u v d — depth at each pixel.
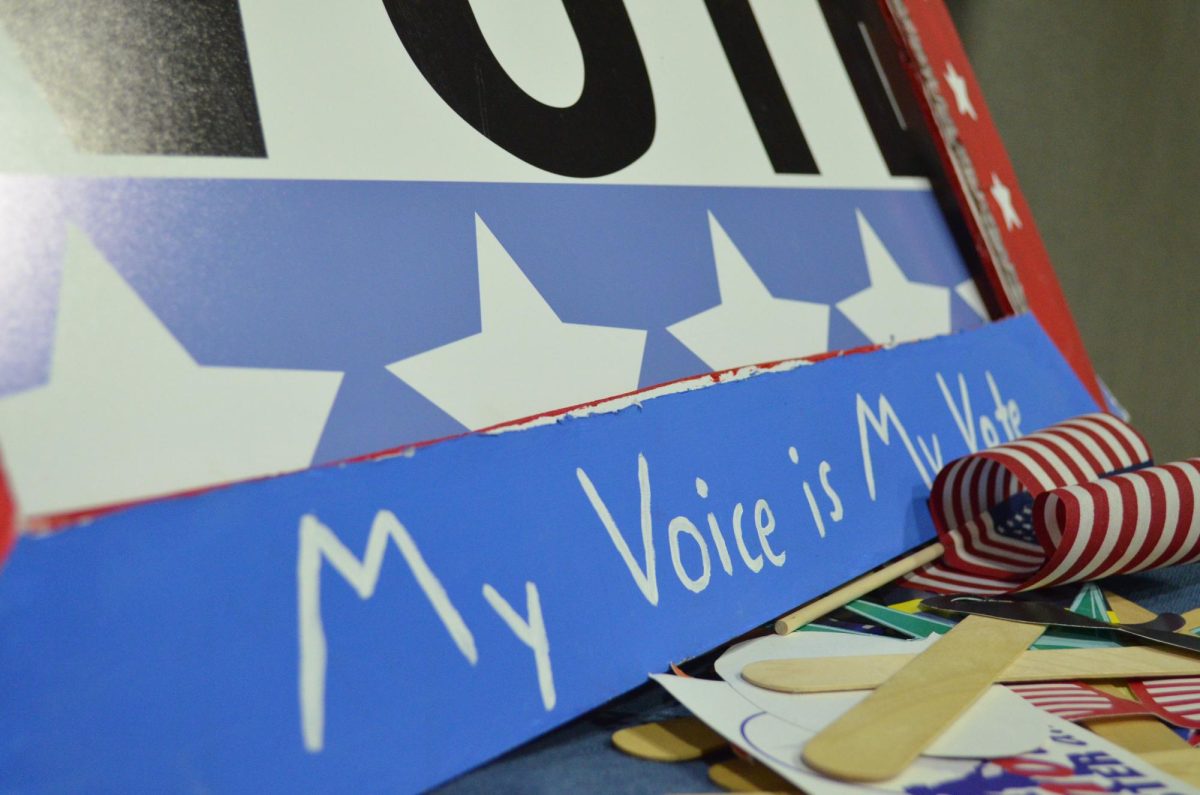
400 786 0.57
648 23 1.07
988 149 1.42
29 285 0.60
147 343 0.63
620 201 0.95
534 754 0.66
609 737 0.69
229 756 0.52
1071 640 0.82
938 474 0.99
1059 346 1.40
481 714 0.62
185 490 0.60
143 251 0.65
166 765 0.50
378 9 0.84
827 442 0.94
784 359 1.02
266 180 0.73
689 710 0.68
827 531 0.89
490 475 0.69
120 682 0.50
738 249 1.04
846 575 0.89
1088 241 2.35
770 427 0.90
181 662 0.52
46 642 0.49
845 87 1.28
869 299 1.17
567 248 0.89
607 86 1.00
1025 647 0.77
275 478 0.59
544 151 0.91
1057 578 0.90
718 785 0.61
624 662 0.70
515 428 0.72
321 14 0.80
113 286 0.63
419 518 0.64
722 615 0.78
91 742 0.49
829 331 1.10
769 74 1.18
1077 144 2.34
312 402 0.69
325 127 0.77
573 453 0.74
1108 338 2.38
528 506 0.70
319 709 0.56
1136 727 0.68
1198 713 0.70
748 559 0.82
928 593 0.94
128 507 0.53
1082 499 0.88
